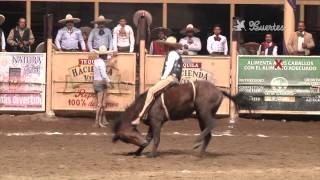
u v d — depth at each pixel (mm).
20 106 34531
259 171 21266
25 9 42469
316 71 34188
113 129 24344
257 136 29953
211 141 28297
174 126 32875
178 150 25812
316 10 42500
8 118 33875
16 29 36219
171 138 29125
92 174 20469
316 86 34188
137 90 34312
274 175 20484
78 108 34375
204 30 42562
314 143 28125
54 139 28516
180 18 42594
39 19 42531
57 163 22531
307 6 42344
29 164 22281
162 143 27656
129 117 24047
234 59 34281
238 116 34312
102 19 34938
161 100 23641
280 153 25422
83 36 38219
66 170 21172
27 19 42344
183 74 34219
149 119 23906
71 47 35031
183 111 23766
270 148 26703
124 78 34188
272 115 35281
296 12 42188
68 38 35000
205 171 21188
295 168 22000
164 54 34375
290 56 34156
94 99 34312
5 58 34406
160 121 23797
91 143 27578
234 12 42469
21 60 34406
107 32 35031
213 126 23688
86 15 42531
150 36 38031
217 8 42594
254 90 34312
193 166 22219
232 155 24781
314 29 42531
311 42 35812
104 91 33000
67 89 34406
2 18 36250
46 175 20266
